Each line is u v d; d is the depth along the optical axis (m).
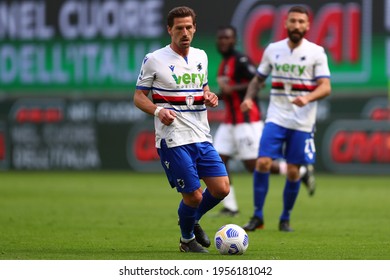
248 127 47.56
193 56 29.88
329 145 79.25
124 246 32.94
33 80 88.88
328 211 49.47
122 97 85.88
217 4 82.44
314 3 79.88
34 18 89.19
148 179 77.25
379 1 78.81
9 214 47.16
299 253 30.55
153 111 29.14
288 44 38.56
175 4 84.62
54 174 83.94
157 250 31.55
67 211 49.12
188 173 29.39
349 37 79.44
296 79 38.41
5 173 85.31
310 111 38.66
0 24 90.00
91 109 86.81
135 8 86.12
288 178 38.84
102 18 87.19
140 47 86.00
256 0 81.25
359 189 65.94
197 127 29.78
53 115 87.69
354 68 79.50
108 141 85.94
